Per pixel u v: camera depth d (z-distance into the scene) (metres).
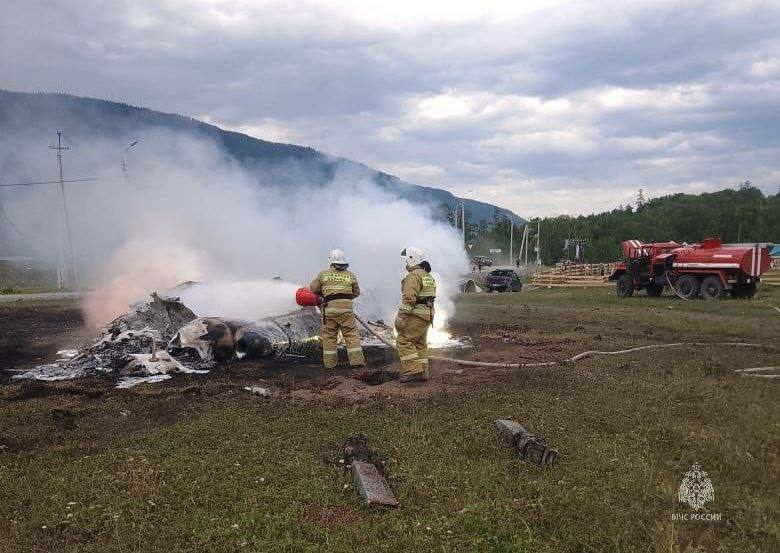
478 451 4.99
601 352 9.93
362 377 8.05
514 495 4.13
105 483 4.25
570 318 15.55
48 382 7.92
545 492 4.13
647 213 89.88
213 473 4.46
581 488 4.23
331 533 3.62
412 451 4.93
